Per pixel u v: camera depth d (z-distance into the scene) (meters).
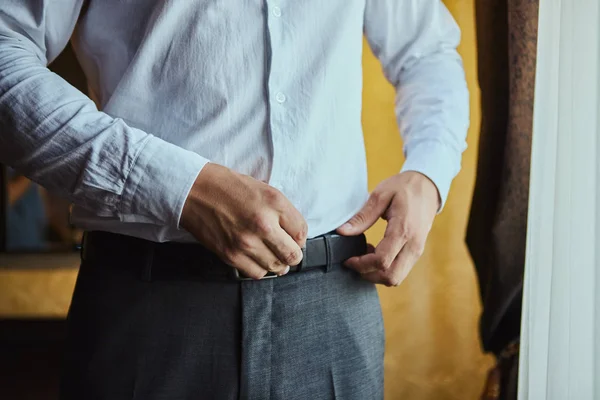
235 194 0.75
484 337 1.70
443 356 2.31
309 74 0.89
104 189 0.75
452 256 2.30
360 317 0.95
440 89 1.03
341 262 0.92
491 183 1.71
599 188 0.92
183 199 0.75
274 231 0.75
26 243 3.47
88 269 0.88
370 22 1.04
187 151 0.78
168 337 0.84
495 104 1.68
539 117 0.98
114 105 0.86
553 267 0.94
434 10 1.06
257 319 0.85
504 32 1.65
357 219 0.93
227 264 0.83
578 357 0.93
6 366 3.31
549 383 0.94
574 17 0.94
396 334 2.31
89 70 0.93
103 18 0.87
